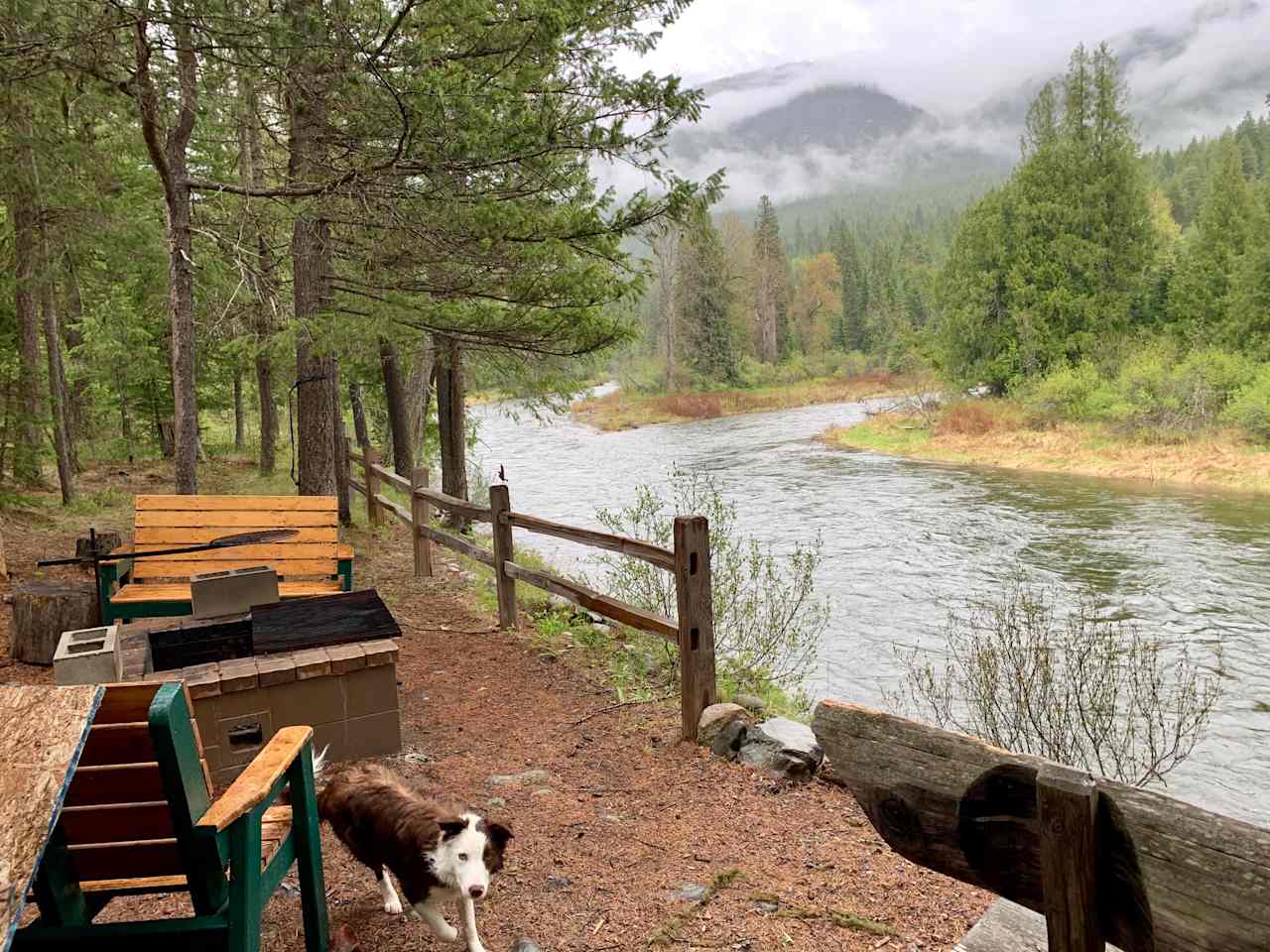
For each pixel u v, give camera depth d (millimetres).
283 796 3117
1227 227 48375
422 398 18734
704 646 5266
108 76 8500
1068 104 46000
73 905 2467
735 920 3391
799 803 4484
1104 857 1603
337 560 7648
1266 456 27766
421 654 7254
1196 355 36312
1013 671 8664
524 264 10008
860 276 119750
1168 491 25203
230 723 4480
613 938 3279
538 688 6383
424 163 8742
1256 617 13641
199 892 2342
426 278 10828
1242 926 1400
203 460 24109
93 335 21047
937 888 3617
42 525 13188
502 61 8859
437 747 5270
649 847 4023
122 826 2381
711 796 4578
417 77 8164
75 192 11812
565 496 26391
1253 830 1411
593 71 9203
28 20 7734
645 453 38812
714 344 78875
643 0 9422
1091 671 8461
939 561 17578
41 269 12750
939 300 51344
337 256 11234
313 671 4633
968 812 1826
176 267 9125
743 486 28078
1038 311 44625
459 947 3213
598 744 5340
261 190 9312
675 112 8898
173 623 5559
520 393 15453
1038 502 24250
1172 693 10227
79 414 24609
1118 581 15891
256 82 10453
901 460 33719
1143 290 46688
